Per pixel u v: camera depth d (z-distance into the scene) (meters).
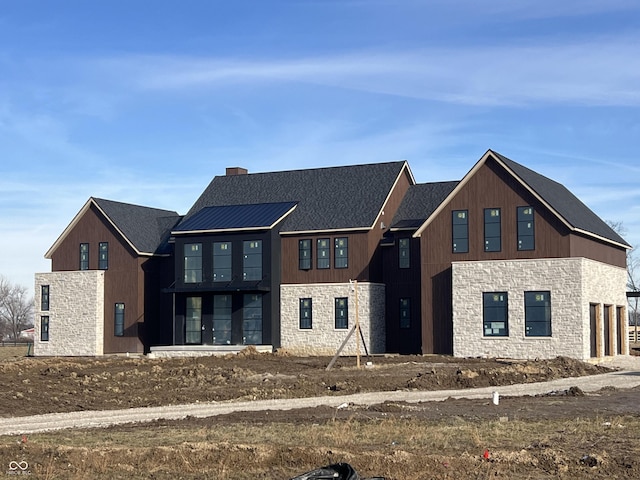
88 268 58.19
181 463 16.86
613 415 23.70
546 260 43.81
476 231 46.47
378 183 53.75
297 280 52.19
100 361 46.34
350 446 18.67
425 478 15.73
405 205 54.62
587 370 38.72
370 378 34.94
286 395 30.20
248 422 23.03
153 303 57.50
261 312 51.78
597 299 45.56
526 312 44.16
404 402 27.22
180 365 42.59
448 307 47.03
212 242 52.84
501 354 44.41
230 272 52.34
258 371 39.22
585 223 47.81
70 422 23.94
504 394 29.72
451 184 54.91
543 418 23.20
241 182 58.19
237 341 52.22
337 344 50.62
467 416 23.88
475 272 45.41
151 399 29.48
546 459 16.92
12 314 139.50
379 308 51.19
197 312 53.56
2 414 25.80
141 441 19.52
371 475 15.96
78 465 16.70
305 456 17.12
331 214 52.50
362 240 50.91
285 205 53.88
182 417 24.53
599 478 15.90
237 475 16.06
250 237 52.06
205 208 56.09
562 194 51.00
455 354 45.53
